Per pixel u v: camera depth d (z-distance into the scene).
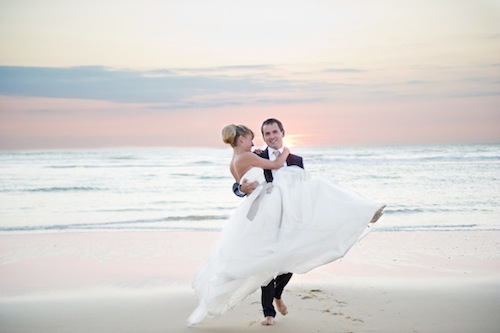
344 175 19.67
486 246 8.24
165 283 6.03
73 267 6.96
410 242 8.59
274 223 4.00
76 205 15.36
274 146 4.29
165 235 9.70
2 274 6.54
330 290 5.32
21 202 15.94
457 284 5.55
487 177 18.08
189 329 4.20
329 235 3.94
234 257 3.94
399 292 5.22
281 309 4.41
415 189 16.55
